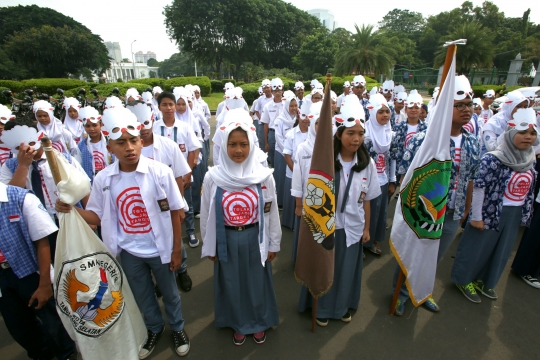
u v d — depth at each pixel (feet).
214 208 7.82
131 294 7.77
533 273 11.59
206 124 22.06
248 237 8.07
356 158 8.59
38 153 9.12
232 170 7.68
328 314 9.55
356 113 7.95
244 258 8.17
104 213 7.34
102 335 6.98
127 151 6.84
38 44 136.56
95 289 6.81
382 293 11.11
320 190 7.65
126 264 7.80
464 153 9.07
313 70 135.54
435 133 8.09
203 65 146.30
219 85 101.65
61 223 6.49
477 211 9.89
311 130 9.84
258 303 8.68
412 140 10.12
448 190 8.79
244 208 7.80
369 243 13.62
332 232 8.02
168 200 7.58
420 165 8.43
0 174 9.07
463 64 95.35
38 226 6.61
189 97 21.12
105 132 6.86
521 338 9.14
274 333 9.30
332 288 9.35
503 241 10.16
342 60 96.73
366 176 8.66
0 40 167.43
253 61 148.66
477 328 9.50
